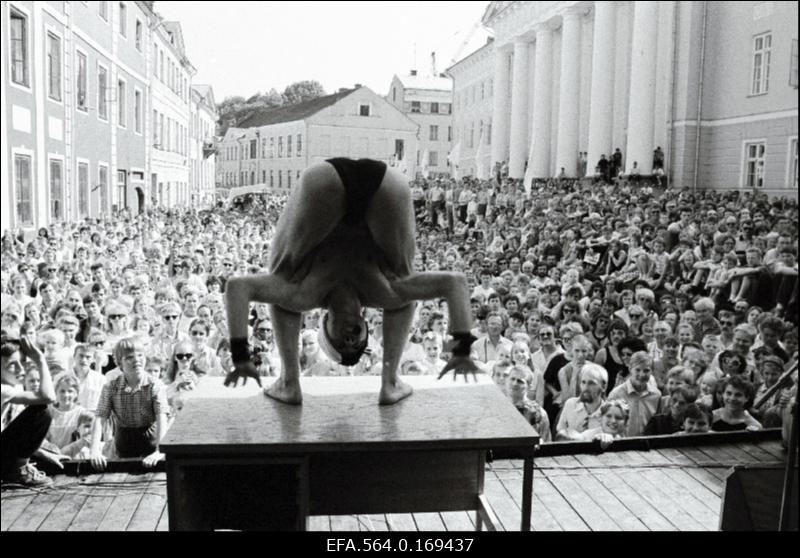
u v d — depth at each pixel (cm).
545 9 2319
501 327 675
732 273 909
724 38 2019
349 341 338
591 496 473
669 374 575
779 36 1858
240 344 317
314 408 353
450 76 2639
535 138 2381
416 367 588
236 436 308
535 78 2441
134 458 504
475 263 1016
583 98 2453
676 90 2067
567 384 598
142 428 506
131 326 676
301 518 310
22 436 469
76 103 1736
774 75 1862
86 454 500
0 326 655
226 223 1202
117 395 502
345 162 320
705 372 605
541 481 495
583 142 2488
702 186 2097
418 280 336
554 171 2462
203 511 348
